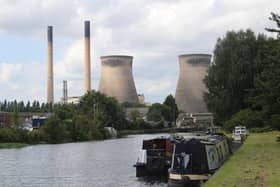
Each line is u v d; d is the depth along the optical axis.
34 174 44.41
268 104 42.62
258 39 74.75
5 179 41.19
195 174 28.00
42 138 107.88
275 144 44.16
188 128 185.12
